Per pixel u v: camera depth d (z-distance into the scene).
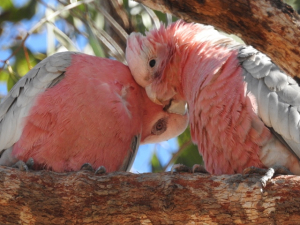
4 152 7.18
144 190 5.89
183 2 6.14
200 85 7.10
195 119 7.30
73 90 7.19
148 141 8.86
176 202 5.76
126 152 7.72
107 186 5.94
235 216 5.61
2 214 5.81
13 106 7.44
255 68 6.75
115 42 9.73
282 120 6.27
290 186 5.53
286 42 5.99
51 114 7.04
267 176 5.65
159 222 5.82
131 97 7.86
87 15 9.55
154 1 6.30
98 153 7.17
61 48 10.31
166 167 9.76
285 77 6.59
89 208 5.85
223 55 7.18
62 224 5.88
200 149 7.46
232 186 5.71
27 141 7.00
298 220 5.41
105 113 7.18
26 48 10.16
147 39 8.23
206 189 5.76
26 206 5.81
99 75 7.57
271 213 5.49
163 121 8.64
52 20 9.85
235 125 6.55
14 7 11.15
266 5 5.93
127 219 5.85
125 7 10.63
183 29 8.06
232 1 5.95
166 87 8.13
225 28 6.26
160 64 8.10
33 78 7.56
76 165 7.07
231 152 6.70
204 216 5.69
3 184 5.84
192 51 7.77
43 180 5.94
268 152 6.34
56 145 6.96
